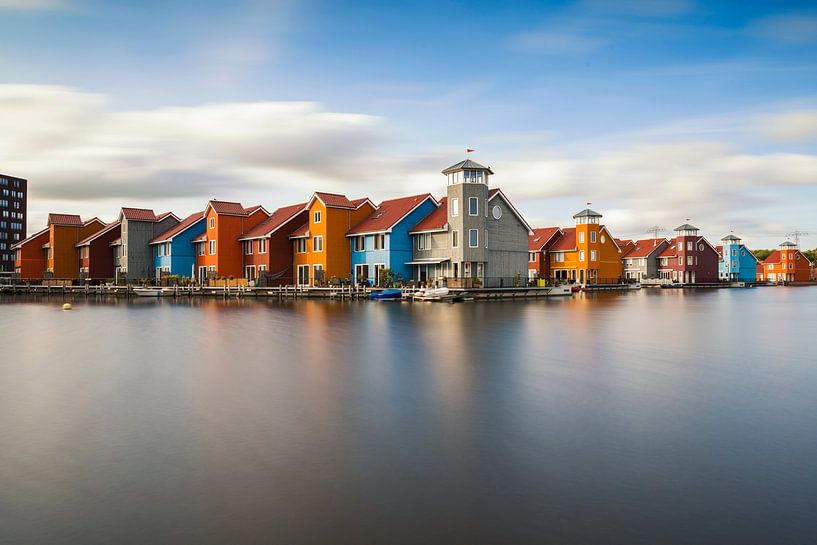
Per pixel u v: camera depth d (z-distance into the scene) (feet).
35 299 200.85
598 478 26.66
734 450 30.50
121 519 22.76
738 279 395.55
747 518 22.71
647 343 71.41
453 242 176.86
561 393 43.34
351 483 26.16
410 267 189.67
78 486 25.94
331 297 181.98
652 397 42.19
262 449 30.73
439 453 30.04
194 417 36.88
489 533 21.52
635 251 353.51
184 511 23.39
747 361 58.18
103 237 263.70
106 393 43.60
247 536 21.35
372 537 21.25
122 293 226.17
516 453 30.04
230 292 206.90
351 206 199.21
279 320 102.94
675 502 24.12
